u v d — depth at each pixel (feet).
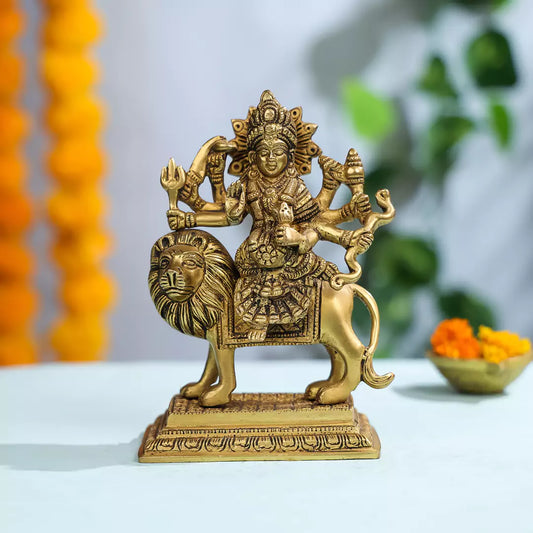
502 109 7.52
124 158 7.95
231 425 3.14
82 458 3.12
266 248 3.10
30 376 4.87
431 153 7.54
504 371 4.12
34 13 7.54
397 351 8.20
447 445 3.28
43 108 7.64
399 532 2.31
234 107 8.05
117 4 7.80
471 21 8.15
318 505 2.54
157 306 3.28
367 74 8.15
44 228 7.80
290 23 8.09
